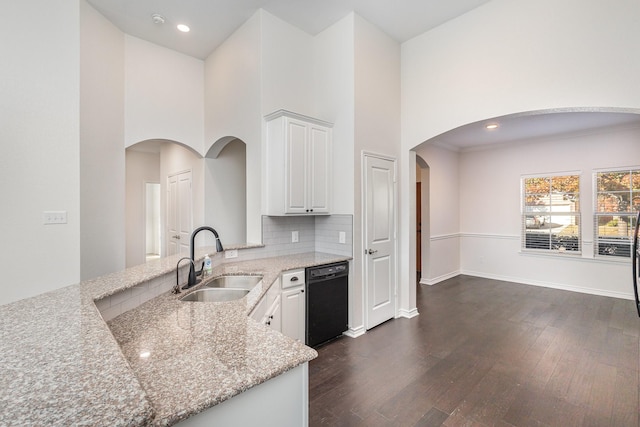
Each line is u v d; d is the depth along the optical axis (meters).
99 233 3.21
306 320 2.84
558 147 5.16
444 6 3.19
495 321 3.63
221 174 4.62
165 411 0.72
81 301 1.24
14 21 2.62
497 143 5.77
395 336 3.20
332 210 3.47
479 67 3.19
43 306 1.18
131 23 3.46
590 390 2.21
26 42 2.67
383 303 3.61
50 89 2.77
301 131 3.17
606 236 4.74
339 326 3.11
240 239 4.83
